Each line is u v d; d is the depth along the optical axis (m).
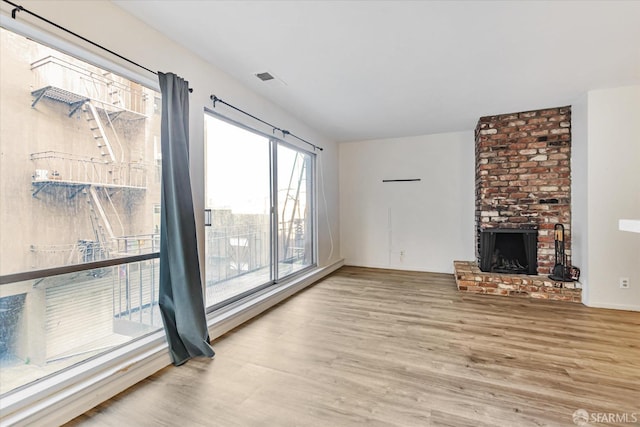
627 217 3.40
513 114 4.25
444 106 3.96
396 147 5.74
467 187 5.26
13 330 1.65
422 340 2.66
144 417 1.70
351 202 6.09
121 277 2.22
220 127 3.06
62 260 1.84
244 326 3.01
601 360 2.29
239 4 1.96
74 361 1.92
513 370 2.16
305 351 2.47
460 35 2.32
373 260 5.96
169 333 2.29
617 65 2.82
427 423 1.64
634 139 3.36
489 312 3.36
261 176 3.76
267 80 3.15
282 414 1.72
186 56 2.52
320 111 4.16
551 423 1.63
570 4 1.95
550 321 3.08
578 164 3.78
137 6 1.99
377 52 2.58
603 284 3.50
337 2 1.94
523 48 2.51
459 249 5.34
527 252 4.18
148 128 2.42
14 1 1.53
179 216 2.27
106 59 1.94
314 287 4.47
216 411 1.75
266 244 3.89
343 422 1.65
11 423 1.46
